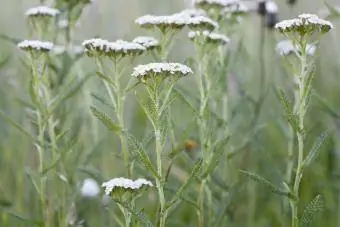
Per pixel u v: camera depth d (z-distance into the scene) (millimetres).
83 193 5055
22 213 5453
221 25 5340
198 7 5125
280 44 5070
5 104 6652
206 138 4297
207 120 4457
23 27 8695
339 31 7449
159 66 3572
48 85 4641
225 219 4797
